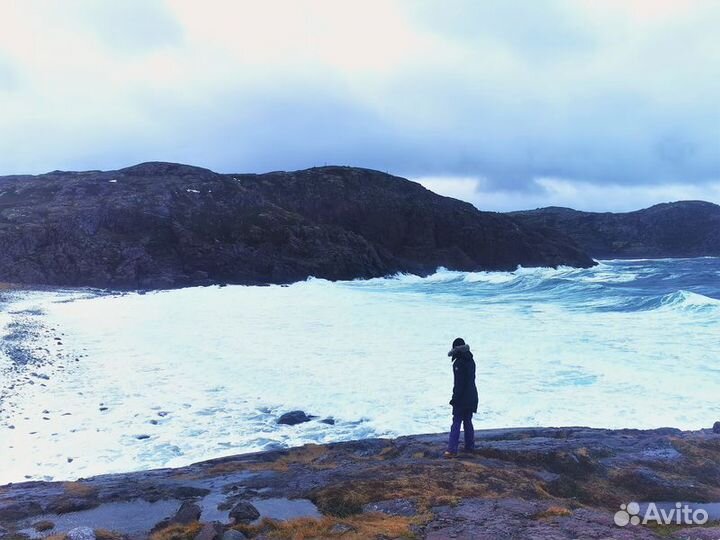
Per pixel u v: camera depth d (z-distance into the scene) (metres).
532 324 21.89
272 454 8.84
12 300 30.89
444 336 19.81
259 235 50.88
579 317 23.31
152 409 11.87
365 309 28.33
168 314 26.59
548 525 5.33
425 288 43.16
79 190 54.56
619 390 12.27
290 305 30.30
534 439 8.74
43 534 5.73
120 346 18.73
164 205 51.16
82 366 15.84
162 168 62.28
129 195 51.62
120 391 13.24
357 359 16.25
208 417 11.36
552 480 6.95
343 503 6.21
